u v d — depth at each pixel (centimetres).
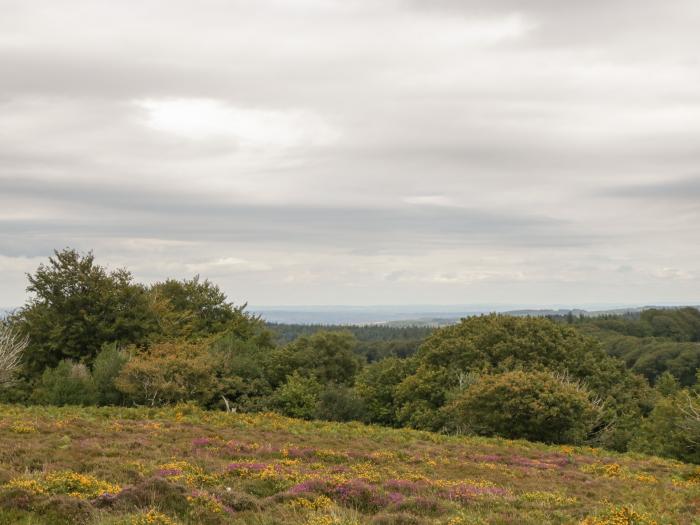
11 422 2659
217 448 2392
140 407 3675
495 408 3669
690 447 3584
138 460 2003
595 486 2214
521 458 2795
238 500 1553
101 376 4147
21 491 1404
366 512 1623
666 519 1569
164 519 1301
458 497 1791
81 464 1889
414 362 5628
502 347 5222
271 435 2923
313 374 5388
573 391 3756
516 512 1631
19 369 4478
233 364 4922
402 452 2681
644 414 5700
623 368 5731
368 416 4909
